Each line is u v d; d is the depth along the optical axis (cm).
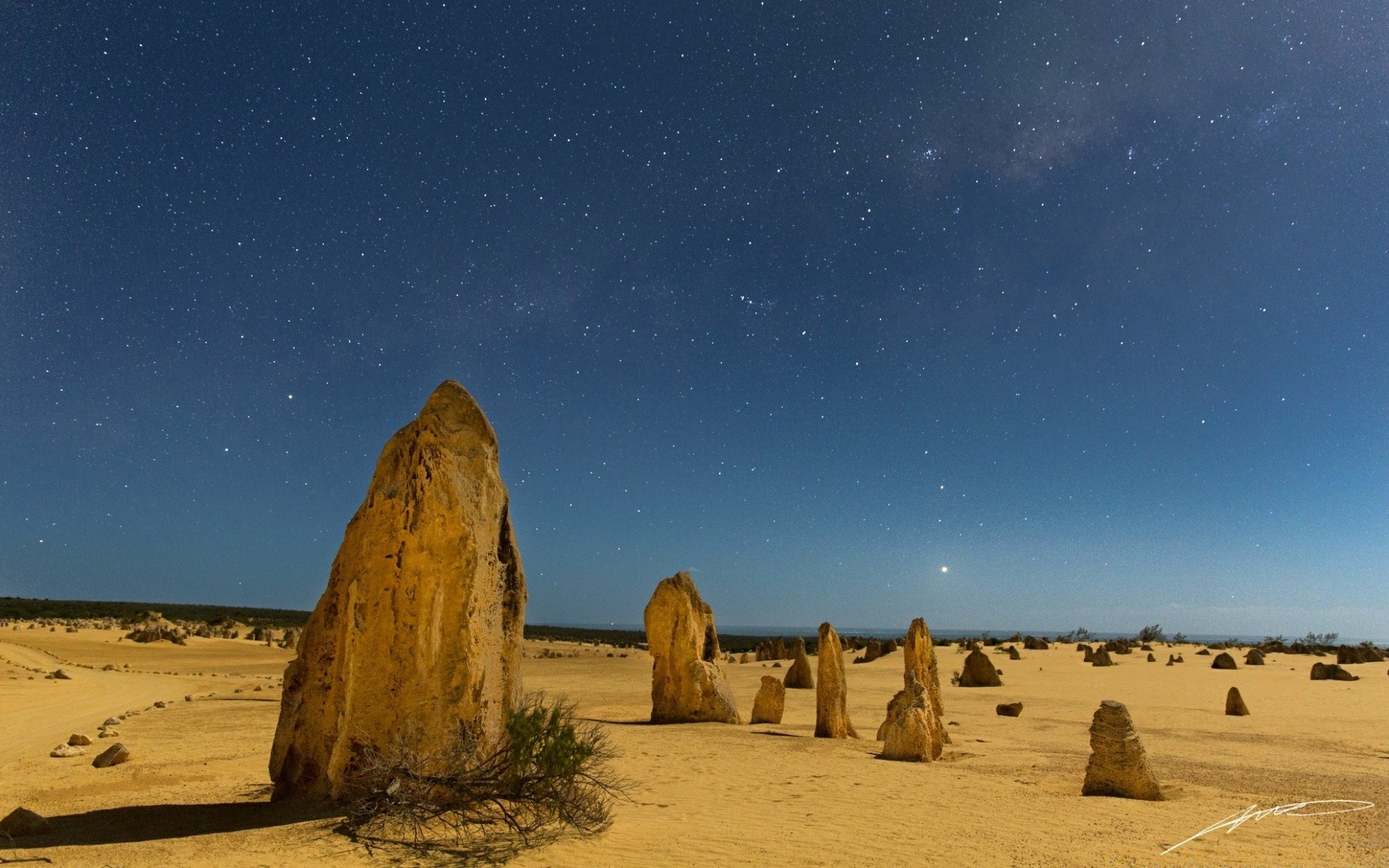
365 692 876
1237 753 1638
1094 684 3572
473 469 978
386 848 712
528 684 3503
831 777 1245
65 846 709
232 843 715
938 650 6612
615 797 1026
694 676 2095
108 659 4400
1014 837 848
